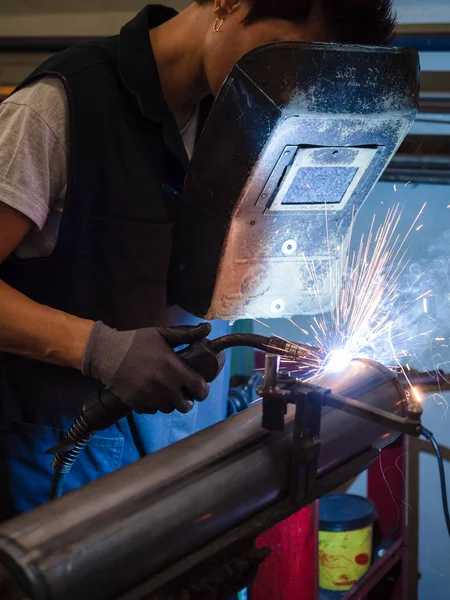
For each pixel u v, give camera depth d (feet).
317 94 3.50
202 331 3.77
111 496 2.85
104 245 4.21
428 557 8.55
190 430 4.99
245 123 3.63
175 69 4.38
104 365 3.67
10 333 3.79
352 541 6.63
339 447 3.56
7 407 4.44
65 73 4.02
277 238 4.20
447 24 6.67
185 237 4.18
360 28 3.73
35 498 4.49
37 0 7.30
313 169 3.91
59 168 4.04
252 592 6.09
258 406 3.68
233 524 3.09
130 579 2.74
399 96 3.76
